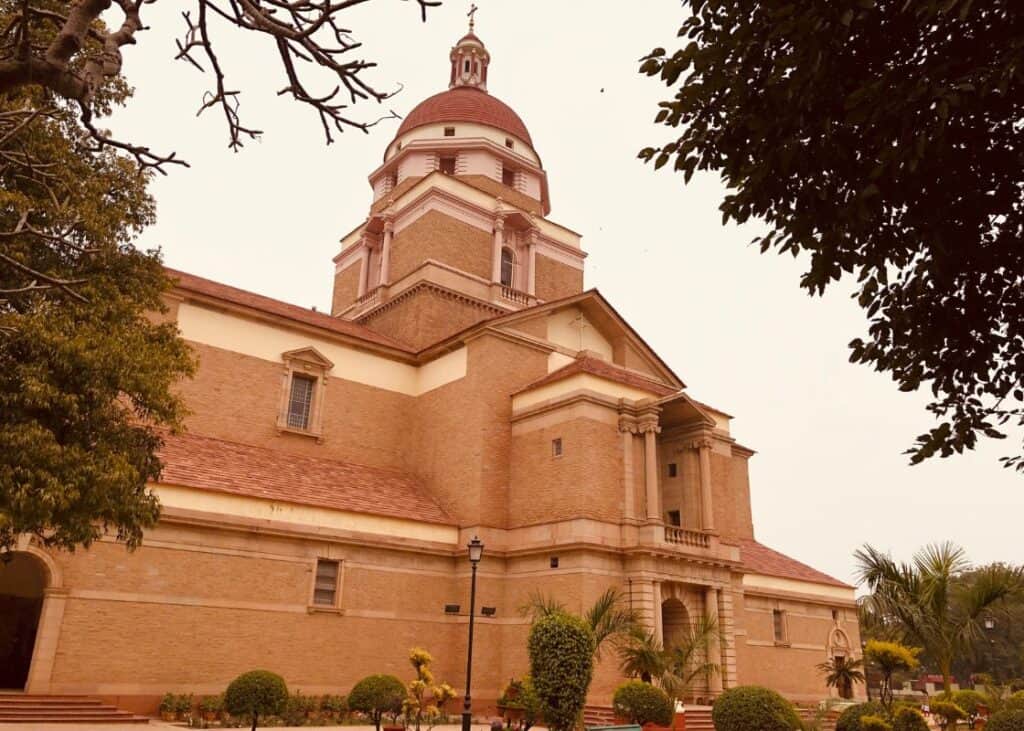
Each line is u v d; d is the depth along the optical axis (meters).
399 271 39.97
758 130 8.02
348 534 27.16
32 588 26.98
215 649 23.55
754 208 8.70
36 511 13.23
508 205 42.19
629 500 28.84
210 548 24.25
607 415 29.70
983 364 8.91
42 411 13.80
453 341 33.84
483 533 29.77
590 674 19.83
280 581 25.42
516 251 42.66
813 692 38.72
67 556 21.61
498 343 32.69
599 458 28.83
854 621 43.03
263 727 22.44
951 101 6.68
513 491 30.81
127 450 15.24
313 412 32.66
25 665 26.22
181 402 17.23
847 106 7.15
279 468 29.08
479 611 28.77
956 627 18.81
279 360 32.25
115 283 15.83
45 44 11.62
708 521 30.62
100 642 21.61
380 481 31.86
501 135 45.19
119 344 14.62
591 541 27.38
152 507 16.06
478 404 31.58
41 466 13.30
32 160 7.72
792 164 8.19
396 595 27.94
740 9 8.07
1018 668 70.00
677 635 29.61
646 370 38.28
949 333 8.78
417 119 45.91
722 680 28.86
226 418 30.09
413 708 21.03
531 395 31.55
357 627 26.67
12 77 4.95
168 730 19.86
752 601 37.75
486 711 27.77
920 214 7.99
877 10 7.28
